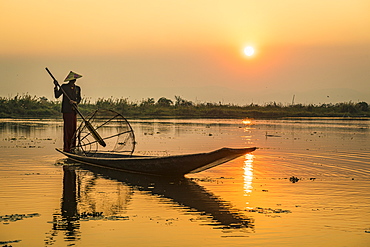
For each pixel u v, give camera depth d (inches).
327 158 718.5
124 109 2310.5
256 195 455.5
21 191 465.4
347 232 344.8
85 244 317.1
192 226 356.5
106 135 1118.4
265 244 319.9
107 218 375.2
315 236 335.0
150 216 381.7
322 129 1435.8
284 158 718.5
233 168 619.5
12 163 639.8
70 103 692.7
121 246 314.3
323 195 456.1
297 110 2699.3
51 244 316.8
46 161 661.3
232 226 356.2
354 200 438.0
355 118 2333.9
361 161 687.1
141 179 541.3
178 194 458.6
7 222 362.3
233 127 1501.0
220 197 448.1
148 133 1192.2
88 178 541.3
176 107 2541.8
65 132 706.8
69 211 394.0
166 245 316.2
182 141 972.6
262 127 1520.7
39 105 2239.2
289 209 405.7
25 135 1074.1
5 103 2171.5
